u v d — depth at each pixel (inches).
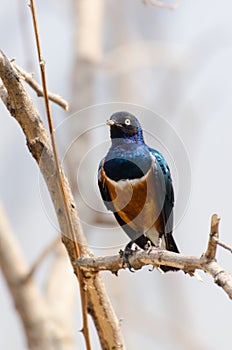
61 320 518.6
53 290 529.7
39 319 514.9
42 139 350.3
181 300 578.2
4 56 347.3
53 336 510.9
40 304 519.2
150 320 561.9
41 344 510.3
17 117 351.6
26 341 518.0
